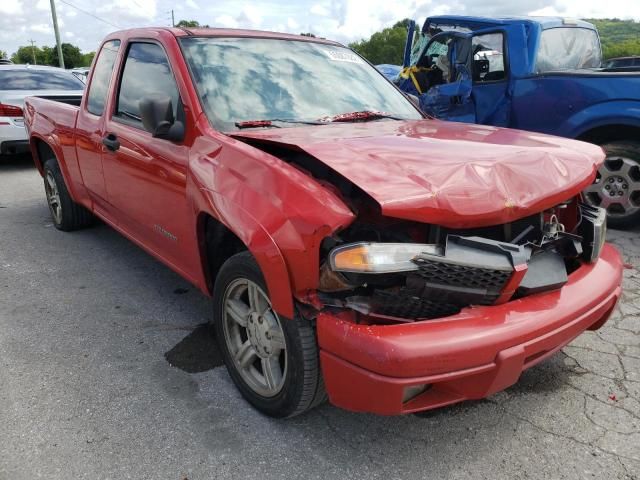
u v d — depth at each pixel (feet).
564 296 7.55
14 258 15.43
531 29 18.19
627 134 16.19
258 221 7.26
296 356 7.35
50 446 7.86
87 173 14.20
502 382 6.86
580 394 9.04
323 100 11.03
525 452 7.77
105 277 14.07
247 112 9.96
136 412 8.64
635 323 11.33
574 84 16.70
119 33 13.43
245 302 8.87
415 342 6.38
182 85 9.90
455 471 7.45
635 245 15.65
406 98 12.78
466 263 6.71
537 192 7.66
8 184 25.50
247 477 7.34
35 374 9.66
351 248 6.61
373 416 8.59
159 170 10.12
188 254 9.89
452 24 21.34
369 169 7.22
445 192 6.96
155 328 11.39
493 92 18.78
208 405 8.84
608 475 7.32
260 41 11.59
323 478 7.34
